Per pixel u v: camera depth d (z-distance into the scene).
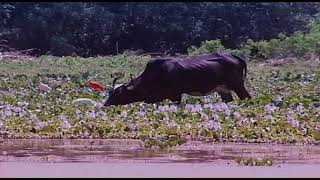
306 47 78.75
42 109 35.72
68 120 32.28
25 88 49.94
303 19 97.12
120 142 27.94
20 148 26.14
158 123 31.52
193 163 22.70
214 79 39.88
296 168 21.75
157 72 38.53
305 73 63.66
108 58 78.88
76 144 27.30
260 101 38.19
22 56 86.31
